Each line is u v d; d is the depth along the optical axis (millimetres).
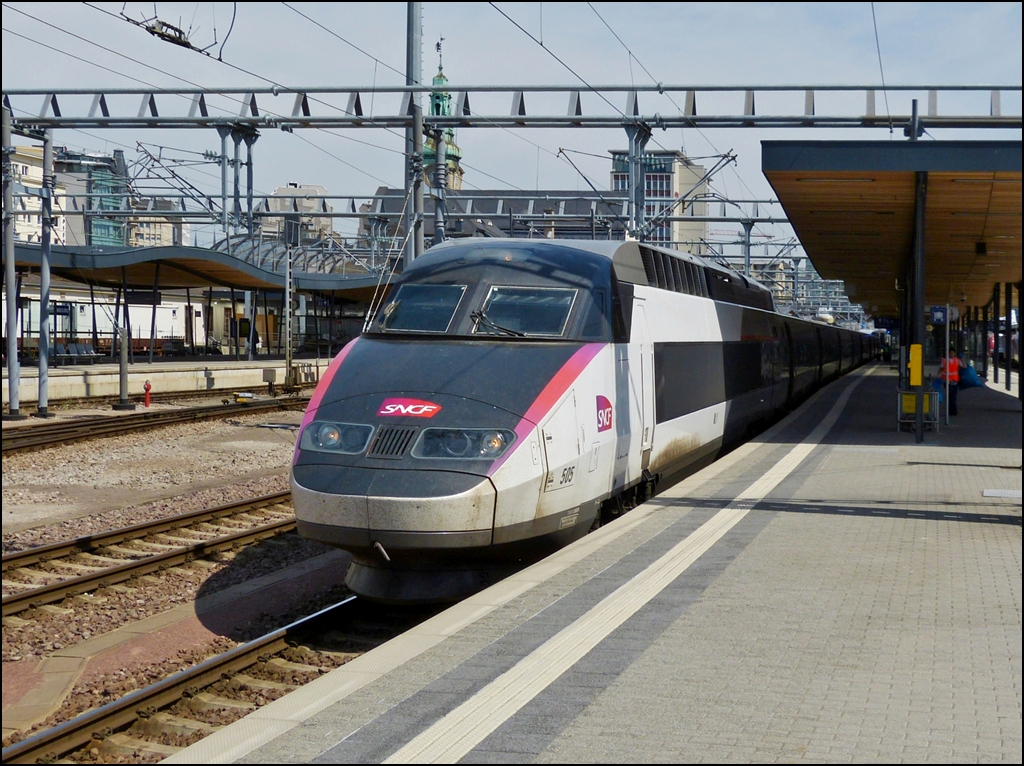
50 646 8844
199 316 69125
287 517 14227
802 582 8219
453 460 8844
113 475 17109
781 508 11586
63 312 46875
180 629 9336
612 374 10891
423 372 9750
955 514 11258
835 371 46312
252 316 48688
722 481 13711
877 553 9281
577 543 9703
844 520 10883
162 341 55750
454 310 10859
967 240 28328
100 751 6516
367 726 5297
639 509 11516
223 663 7910
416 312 10945
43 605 9797
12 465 17500
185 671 7570
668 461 13562
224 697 7559
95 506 14500
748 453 17062
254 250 42500
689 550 9398
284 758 4906
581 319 10859
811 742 5023
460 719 5379
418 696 5730
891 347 89938
